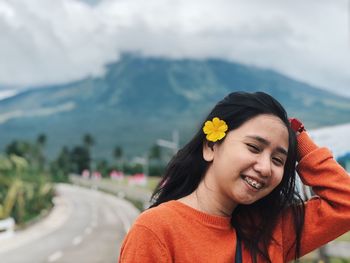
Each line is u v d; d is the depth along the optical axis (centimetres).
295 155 215
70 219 4331
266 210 217
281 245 215
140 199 6700
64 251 2069
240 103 205
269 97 209
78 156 14050
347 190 219
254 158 199
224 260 200
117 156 12706
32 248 2177
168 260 195
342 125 828
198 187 212
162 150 11219
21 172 3497
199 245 199
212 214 207
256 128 201
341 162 828
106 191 9175
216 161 206
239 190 201
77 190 9794
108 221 4112
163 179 222
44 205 5319
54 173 12306
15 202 3569
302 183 234
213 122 203
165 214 200
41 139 11888
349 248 904
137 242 195
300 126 234
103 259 1822
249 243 207
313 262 941
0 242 2406
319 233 221
